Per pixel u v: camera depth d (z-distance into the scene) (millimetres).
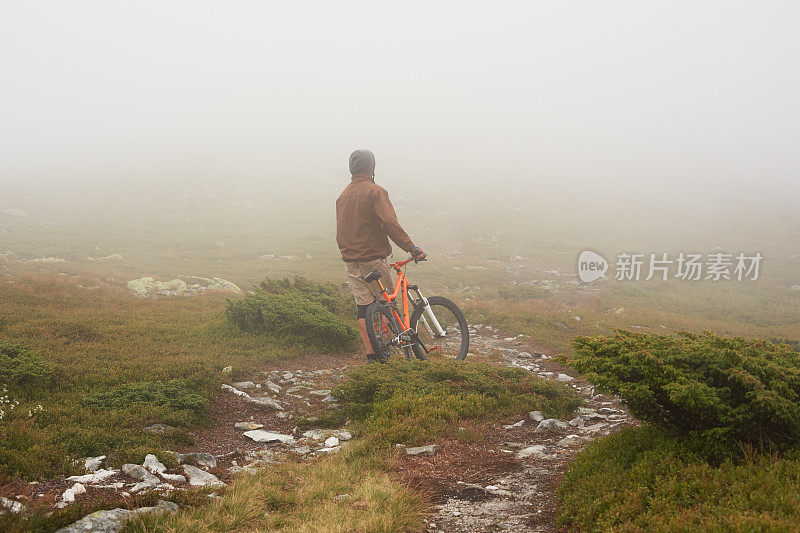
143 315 12273
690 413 4141
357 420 6531
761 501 3033
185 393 6730
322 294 13641
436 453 5219
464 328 9039
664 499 3293
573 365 4504
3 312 10852
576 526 3459
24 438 4766
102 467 4641
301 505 4039
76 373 7195
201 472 4758
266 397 7496
